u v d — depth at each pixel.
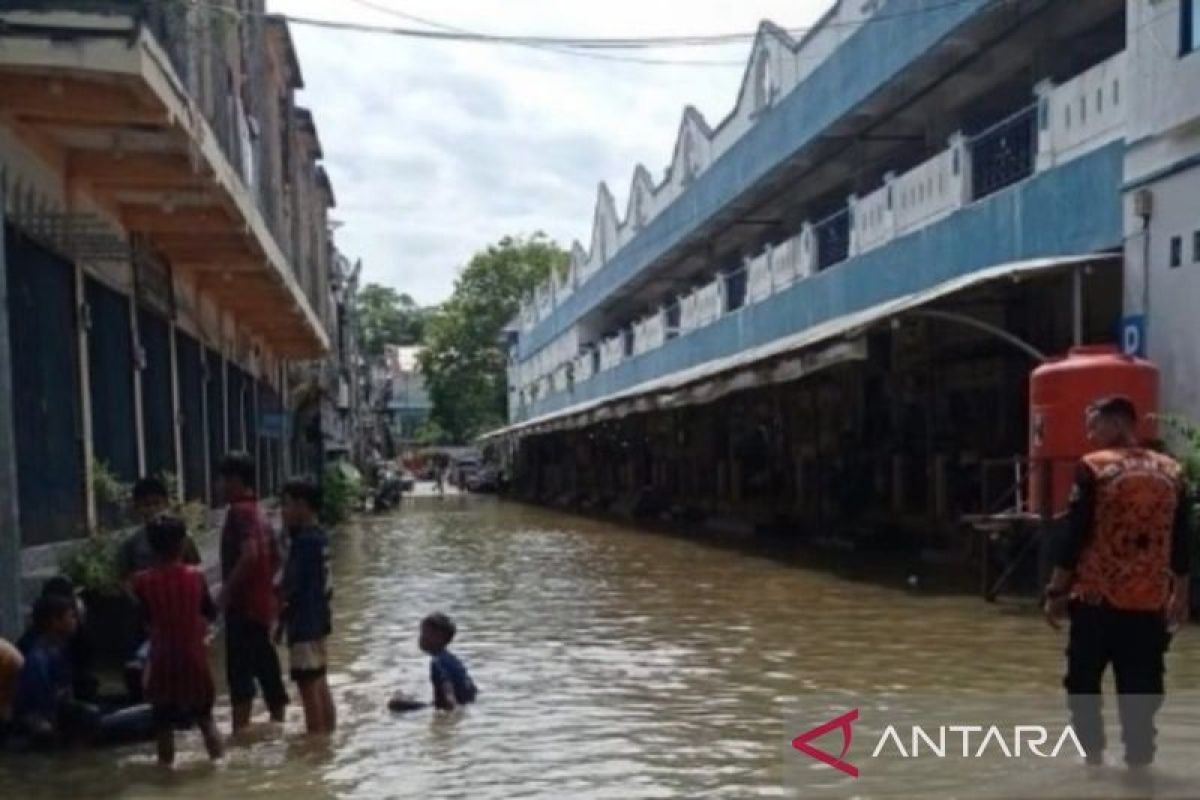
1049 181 15.08
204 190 13.38
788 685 9.41
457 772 7.01
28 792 6.85
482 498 58.06
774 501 28.98
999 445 18.59
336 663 11.18
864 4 19.97
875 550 21.38
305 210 30.84
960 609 13.45
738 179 26.70
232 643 8.41
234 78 14.83
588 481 49.97
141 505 9.16
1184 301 12.87
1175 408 13.02
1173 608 6.20
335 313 52.47
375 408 86.50
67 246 11.65
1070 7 16.22
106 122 10.50
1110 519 6.08
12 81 9.43
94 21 8.97
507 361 75.62
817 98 21.94
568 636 12.41
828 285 21.89
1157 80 13.20
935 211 17.97
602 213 43.78
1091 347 13.16
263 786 6.85
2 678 7.87
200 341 19.92
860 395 24.14
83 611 8.98
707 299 30.59
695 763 7.02
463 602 15.62
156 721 7.45
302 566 8.30
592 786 6.59
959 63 18.22
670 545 24.97
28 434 10.36
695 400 24.36
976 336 18.98
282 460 34.59
